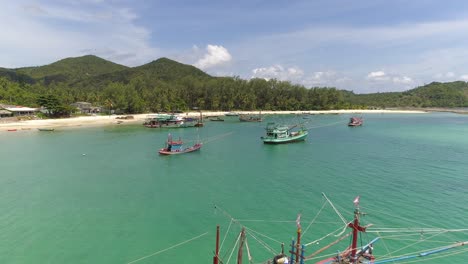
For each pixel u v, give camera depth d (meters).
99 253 34.94
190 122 170.75
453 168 70.25
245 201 50.69
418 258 33.84
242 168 73.19
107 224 42.28
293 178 63.72
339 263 27.55
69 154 89.19
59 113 186.50
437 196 51.81
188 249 35.91
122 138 120.12
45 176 66.06
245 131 146.00
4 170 70.88
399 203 48.91
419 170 68.81
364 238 38.12
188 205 49.19
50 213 46.00
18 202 50.50
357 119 172.88
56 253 34.88
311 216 44.56
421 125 174.12
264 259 33.59
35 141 111.50
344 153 89.88
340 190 55.50
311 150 95.50
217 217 44.59
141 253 35.03
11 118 161.38
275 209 47.31
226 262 33.03
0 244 36.78
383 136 126.00
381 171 68.25
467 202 48.94
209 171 70.56
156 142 110.81
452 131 142.75
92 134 131.12
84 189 57.38
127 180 63.38
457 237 38.25
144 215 45.31
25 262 33.09
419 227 40.66
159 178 64.81
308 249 35.72
